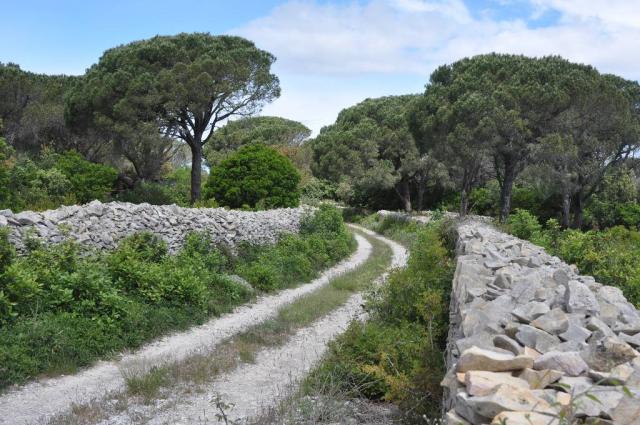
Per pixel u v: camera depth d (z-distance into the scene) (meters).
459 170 36.53
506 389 2.74
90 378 7.62
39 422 6.04
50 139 33.75
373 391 6.68
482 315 4.27
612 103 25.16
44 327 8.06
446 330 7.37
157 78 26.91
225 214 16.81
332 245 20.64
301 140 62.88
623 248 12.10
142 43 30.08
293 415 5.80
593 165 27.91
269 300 13.30
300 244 18.42
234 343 9.38
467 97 25.34
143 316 9.63
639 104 30.41
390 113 45.19
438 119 26.12
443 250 11.31
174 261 12.52
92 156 33.78
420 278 9.01
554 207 33.38
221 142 57.00
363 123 43.88
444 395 4.36
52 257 9.69
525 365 3.16
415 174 42.75
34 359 7.60
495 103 24.36
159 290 10.68
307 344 9.66
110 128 27.16
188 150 57.44
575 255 11.14
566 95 24.50
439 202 46.22
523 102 25.02
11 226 10.11
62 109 32.28
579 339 3.66
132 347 9.00
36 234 10.27
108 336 8.74
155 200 28.56
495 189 39.31
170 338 9.73
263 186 25.95
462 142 24.61
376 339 7.27
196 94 26.80
